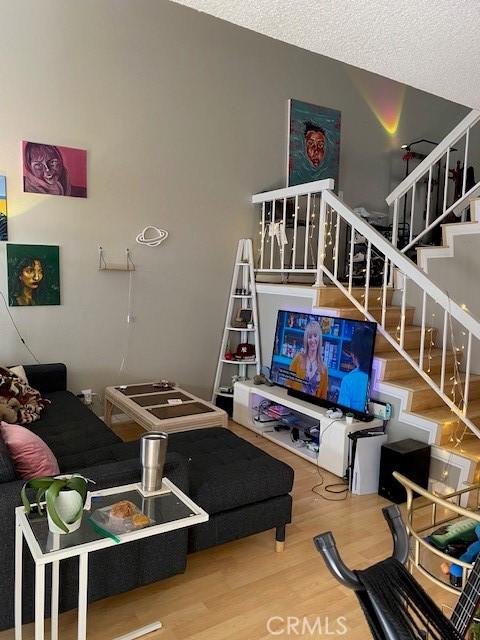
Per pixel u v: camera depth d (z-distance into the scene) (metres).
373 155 5.89
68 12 3.89
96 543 1.60
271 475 2.47
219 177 4.79
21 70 3.75
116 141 4.20
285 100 5.11
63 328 4.14
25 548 1.80
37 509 1.75
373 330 3.45
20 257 3.88
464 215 4.63
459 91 2.33
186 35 4.45
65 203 4.03
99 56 4.05
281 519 2.50
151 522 1.74
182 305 4.72
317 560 2.47
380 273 5.05
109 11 4.06
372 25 1.66
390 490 3.10
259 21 1.65
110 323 4.36
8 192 3.79
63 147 3.96
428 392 3.46
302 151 5.25
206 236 4.78
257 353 4.85
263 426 4.26
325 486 3.29
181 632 1.95
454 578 1.80
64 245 4.06
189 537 2.25
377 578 0.84
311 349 3.96
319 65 5.30
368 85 5.73
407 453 3.07
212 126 4.68
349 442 3.33
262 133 5.00
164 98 4.39
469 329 3.12
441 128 6.48
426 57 1.92
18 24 3.71
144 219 4.41
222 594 2.19
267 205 5.03
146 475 1.96
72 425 3.11
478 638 1.13
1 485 1.83
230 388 4.88
